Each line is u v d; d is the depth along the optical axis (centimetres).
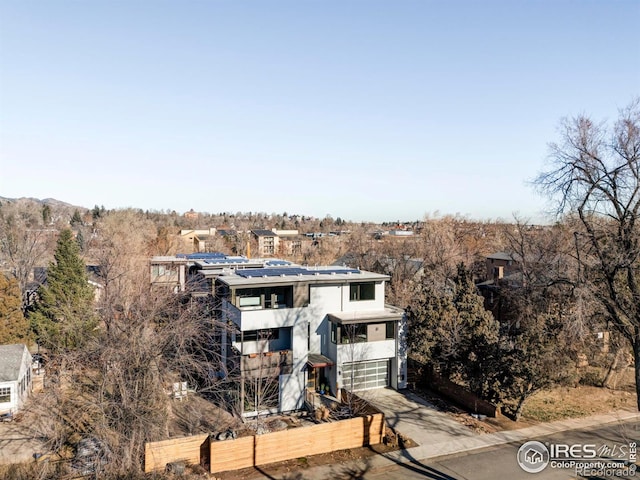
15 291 3666
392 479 1875
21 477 1878
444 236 6612
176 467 1895
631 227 2081
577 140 2178
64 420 2028
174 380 2739
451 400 2766
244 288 2692
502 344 2605
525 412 2573
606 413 2575
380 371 2970
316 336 2862
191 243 9469
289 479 1884
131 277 3231
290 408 2664
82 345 2211
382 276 3020
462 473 1917
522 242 4028
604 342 3133
